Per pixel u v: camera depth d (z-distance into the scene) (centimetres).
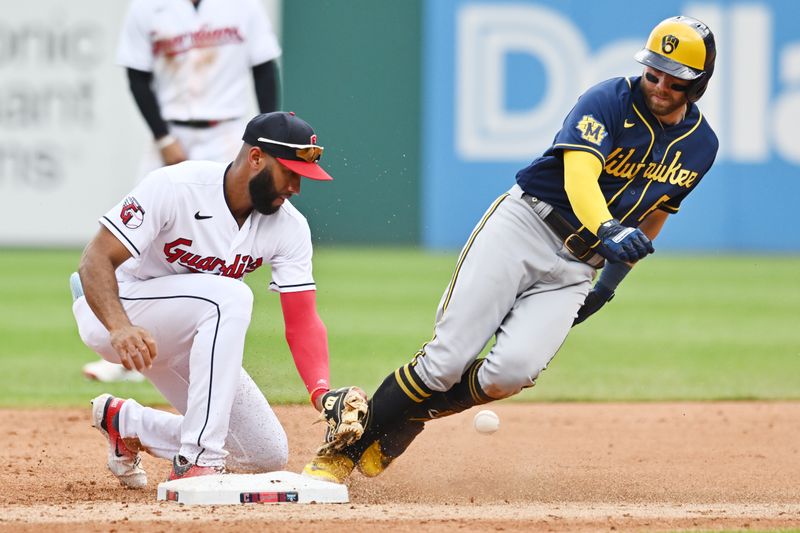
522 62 5841
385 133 5891
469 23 5834
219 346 1550
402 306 4444
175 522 1375
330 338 3675
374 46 5834
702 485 1814
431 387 1636
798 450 2153
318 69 5809
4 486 1706
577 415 2561
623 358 3497
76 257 5875
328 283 5072
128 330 1473
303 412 2316
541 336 1591
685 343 3791
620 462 2023
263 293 3728
